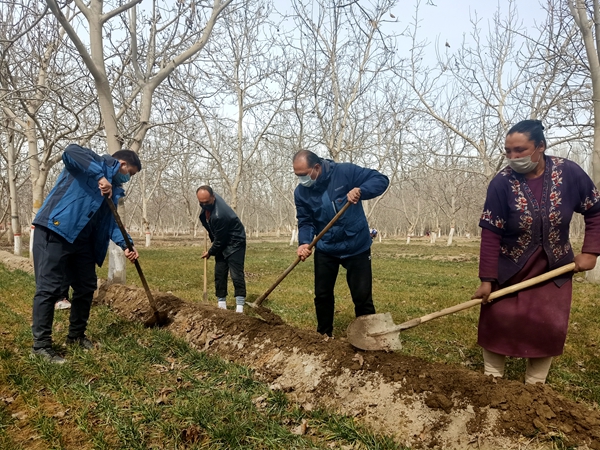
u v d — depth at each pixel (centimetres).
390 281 1252
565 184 312
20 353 465
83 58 788
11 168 1767
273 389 395
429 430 309
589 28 1101
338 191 443
